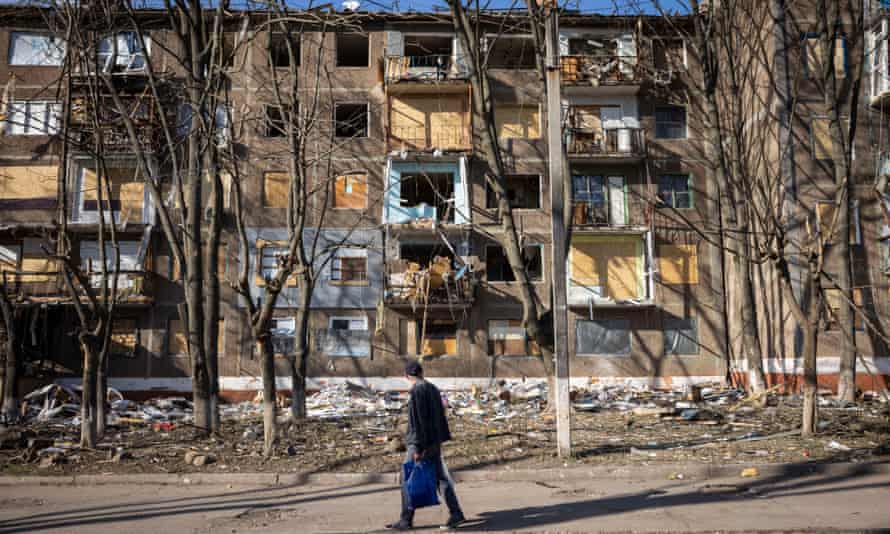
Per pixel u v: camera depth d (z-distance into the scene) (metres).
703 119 28.84
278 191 27.91
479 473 11.45
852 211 25.84
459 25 16.83
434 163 28.88
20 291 26.45
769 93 26.08
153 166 25.42
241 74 28.11
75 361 26.86
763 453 12.54
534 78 29.42
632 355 28.39
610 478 11.32
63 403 22.69
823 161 26.06
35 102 27.73
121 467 12.43
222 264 27.58
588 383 28.11
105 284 14.70
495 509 8.84
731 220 23.88
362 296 27.83
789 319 25.55
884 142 26.17
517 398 24.53
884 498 9.27
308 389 27.31
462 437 14.75
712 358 28.36
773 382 26.23
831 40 19.70
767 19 26.34
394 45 29.42
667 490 10.01
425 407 7.79
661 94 29.48
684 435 14.86
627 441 14.08
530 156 29.08
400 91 28.78
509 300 28.36
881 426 15.36
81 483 11.59
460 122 29.11
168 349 27.44
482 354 27.92
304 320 18.91
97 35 15.51
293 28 28.70
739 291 26.97
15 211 27.50
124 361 27.20
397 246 27.91
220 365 27.16
